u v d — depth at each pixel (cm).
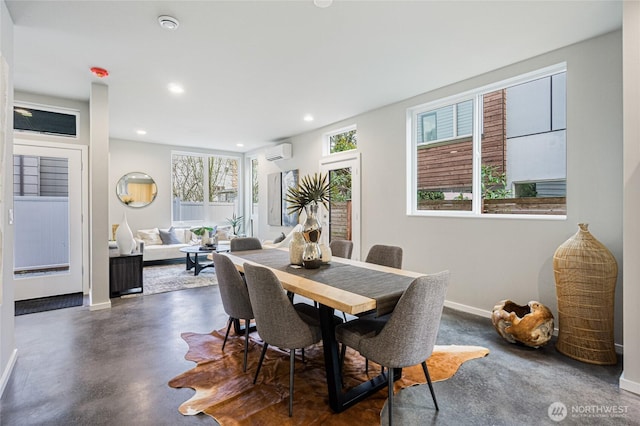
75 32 259
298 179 630
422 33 263
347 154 513
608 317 242
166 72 337
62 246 427
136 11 232
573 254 252
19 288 401
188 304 398
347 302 169
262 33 262
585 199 278
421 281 162
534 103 329
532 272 311
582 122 279
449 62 316
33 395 206
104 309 377
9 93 227
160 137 647
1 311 213
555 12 235
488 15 239
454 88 370
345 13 235
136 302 405
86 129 438
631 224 209
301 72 338
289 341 189
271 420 181
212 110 468
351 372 235
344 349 235
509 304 300
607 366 241
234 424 178
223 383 219
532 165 331
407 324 165
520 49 291
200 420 182
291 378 188
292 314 190
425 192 421
